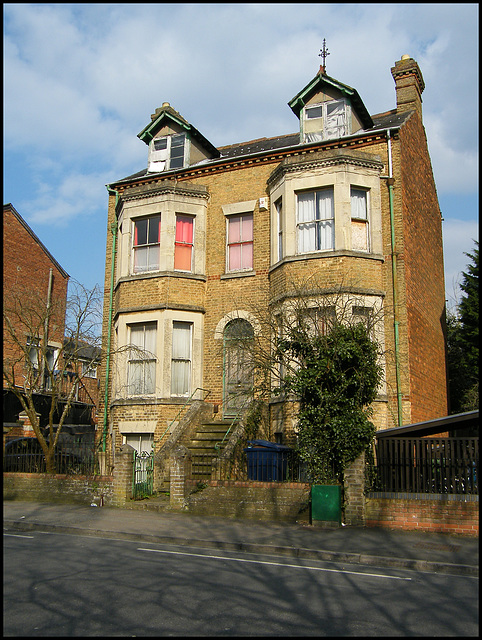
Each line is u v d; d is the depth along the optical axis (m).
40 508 14.54
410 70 20.73
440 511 11.60
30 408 17.31
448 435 19.45
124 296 19.50
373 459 12.82
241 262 19.27
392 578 8.29
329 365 12.72
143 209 19.80
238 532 11.45
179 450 14.34
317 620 6.16
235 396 17.27
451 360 27.80
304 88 19.02
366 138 17.86
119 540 11.04
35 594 6.93
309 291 16.28
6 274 27.11
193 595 6.97
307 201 17.59
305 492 12.81
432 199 21.94
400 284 16.77
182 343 19.03
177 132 21.36
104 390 20.08
